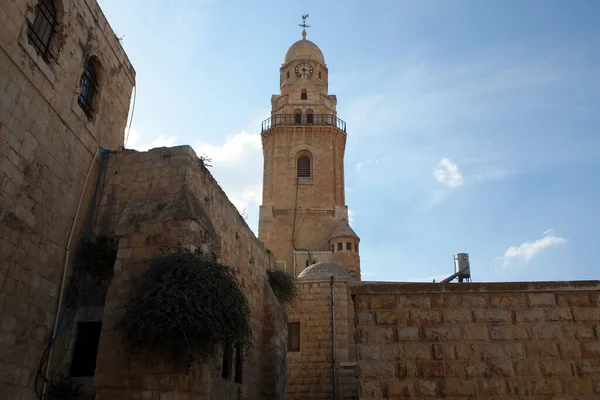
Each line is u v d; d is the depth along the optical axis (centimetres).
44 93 1248
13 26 1134
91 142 1470
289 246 4722
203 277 1178
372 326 1019
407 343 1003
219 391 1409
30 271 1188
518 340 996
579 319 1005
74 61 1395
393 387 969
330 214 4872
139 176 1441
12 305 1123
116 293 1234
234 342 1251
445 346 998
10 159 1125
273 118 5388
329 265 3306
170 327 1081
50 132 1275
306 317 2536
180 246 1266
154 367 1130
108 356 1163
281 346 2072
